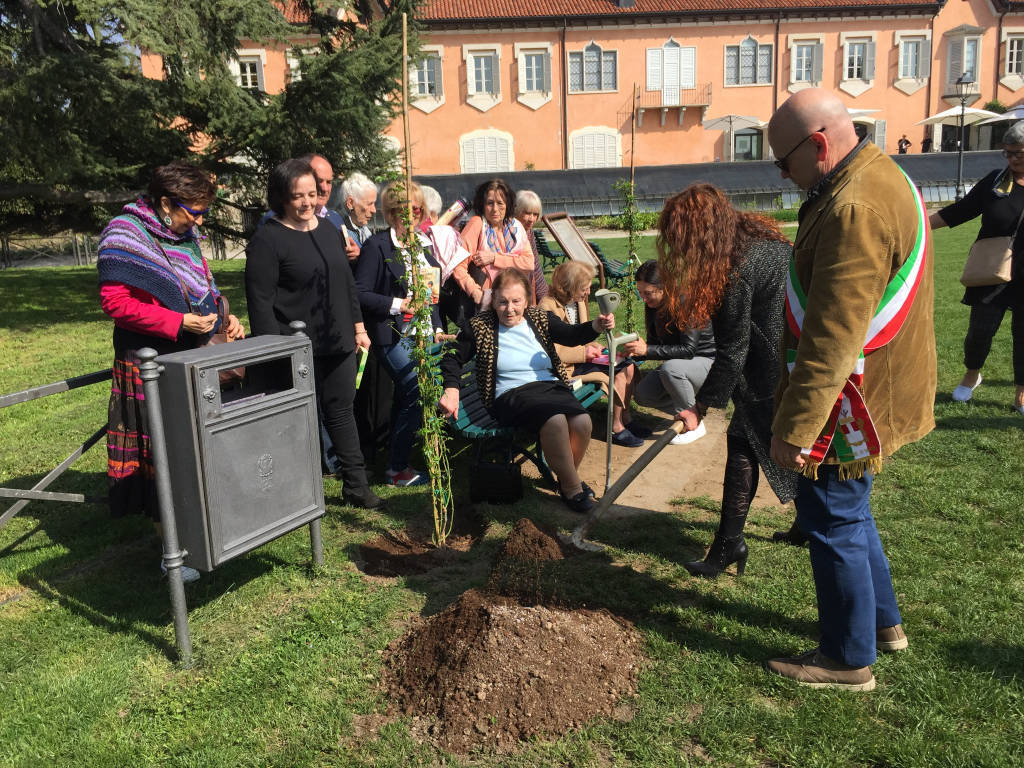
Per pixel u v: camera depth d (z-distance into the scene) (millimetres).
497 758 2273
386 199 4270
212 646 2848
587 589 3094
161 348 3199
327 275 3809
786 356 2420
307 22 13945
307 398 3088
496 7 38312
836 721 2344
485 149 38906
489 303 4246
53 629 2988
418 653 2682
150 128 11586
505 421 4000
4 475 4742
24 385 7113
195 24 10805
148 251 3164
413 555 3607
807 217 2293
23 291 13852
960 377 6055
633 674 2613
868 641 2449
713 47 38844
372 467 4754
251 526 2889
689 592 3119
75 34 9930
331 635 2883
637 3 38469
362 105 12641
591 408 5625
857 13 38812
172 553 2697
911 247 2195
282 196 3711
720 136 39500
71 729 2426
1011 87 40375
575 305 5082
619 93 38875
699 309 2932
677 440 4984
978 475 4168
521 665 2496
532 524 3375
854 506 2416
